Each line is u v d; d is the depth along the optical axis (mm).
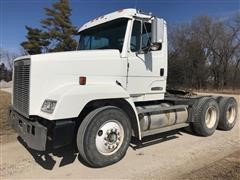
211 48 39719
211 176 3875
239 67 39531
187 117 6129
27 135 4129
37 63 4125
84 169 4238
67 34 38969
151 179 3830
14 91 4918
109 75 4785
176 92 7289
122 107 4738
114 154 4395
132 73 5113
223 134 6609
